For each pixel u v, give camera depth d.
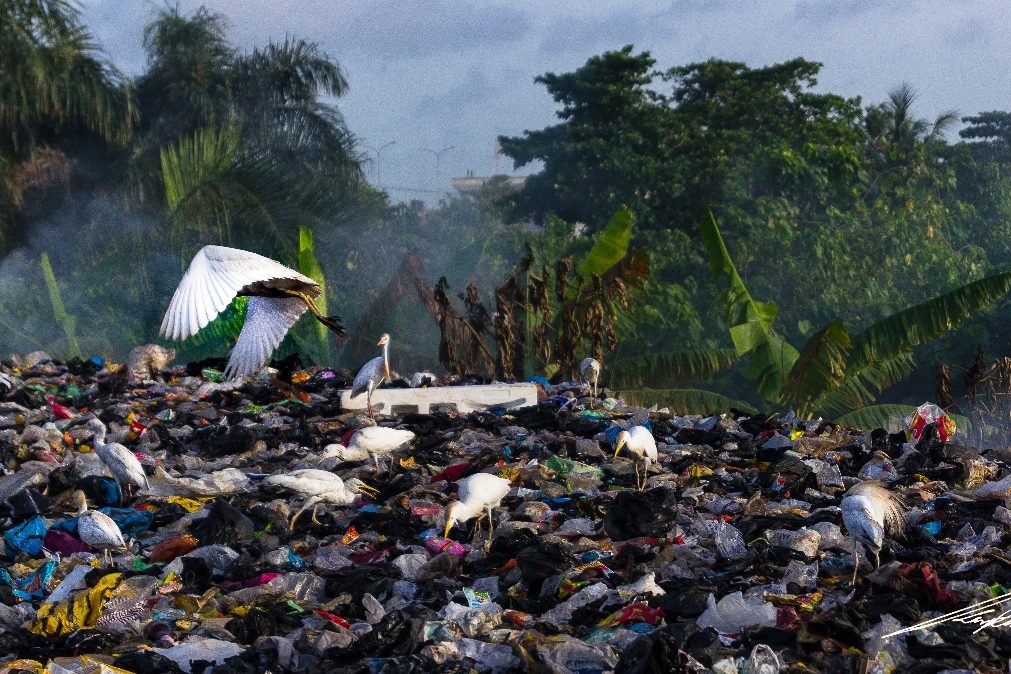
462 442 12.20
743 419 13.68
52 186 29.12
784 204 30.55
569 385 15.93
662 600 6.92
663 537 8.50
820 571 7.74
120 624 6.70
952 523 8.87
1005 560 7.77
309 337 20.62
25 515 9.32
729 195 32.47
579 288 18.88
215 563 7.96
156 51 31.42
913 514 9.12
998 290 15.75
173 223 22.31
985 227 36.59
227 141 23.28
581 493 9.89
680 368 18.59
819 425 13.26
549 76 39.88
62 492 10.02
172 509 9.59
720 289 28.80
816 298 28.44
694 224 33.50
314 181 26.34
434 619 6.68
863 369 17.00
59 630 6.80
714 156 34.12
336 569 7.91
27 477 10.19
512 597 7.32
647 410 14.28
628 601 7.05
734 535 8.31
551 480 10.35
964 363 28.95
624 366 18.91
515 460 11.17
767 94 38.34
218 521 8.50
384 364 12.75
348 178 30.31
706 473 10.73
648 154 36.03
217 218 22.27
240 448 12.02
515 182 76.19
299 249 20.94
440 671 5.87
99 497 9.84
